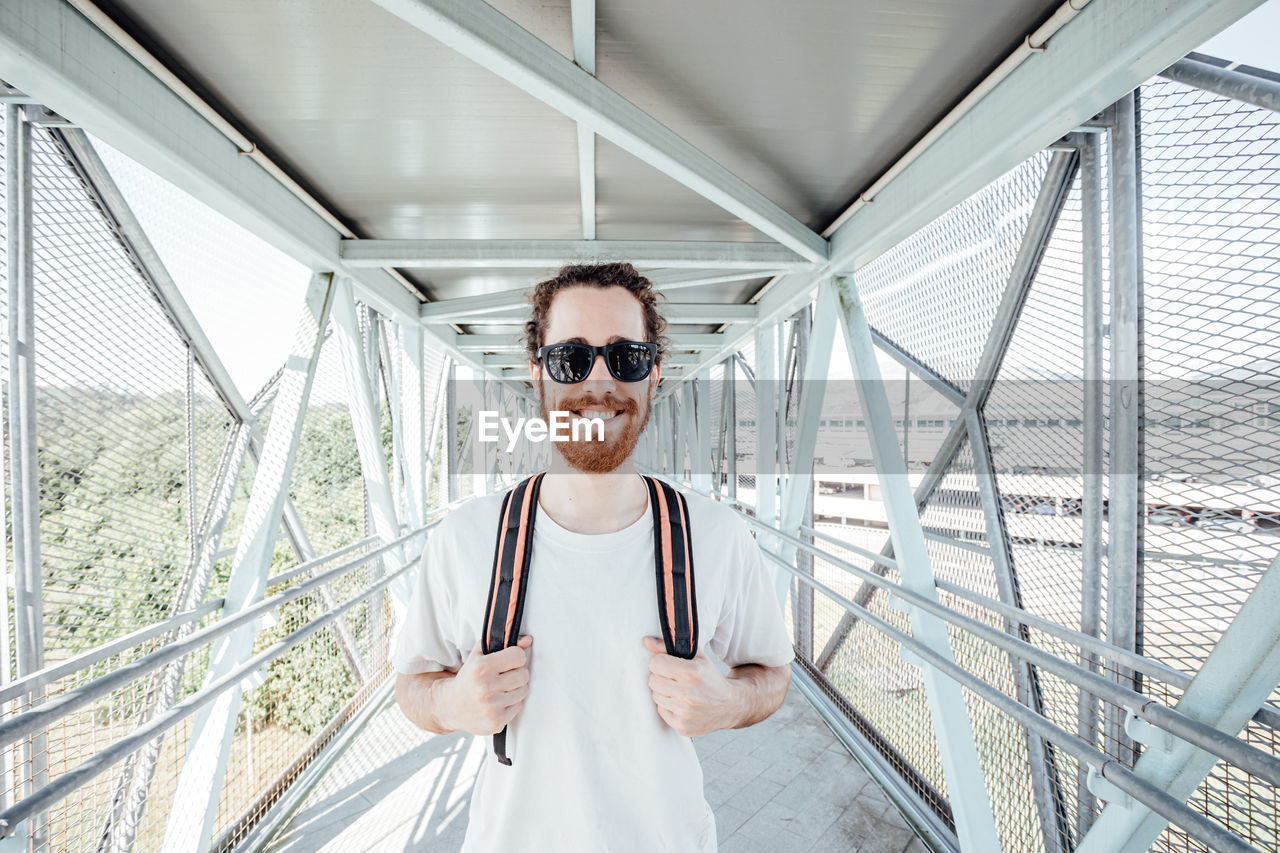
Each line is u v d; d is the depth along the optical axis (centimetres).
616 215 295
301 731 305
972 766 203
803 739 310
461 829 242
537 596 84
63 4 140
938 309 261
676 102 195
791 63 174
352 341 345
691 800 83
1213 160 146
